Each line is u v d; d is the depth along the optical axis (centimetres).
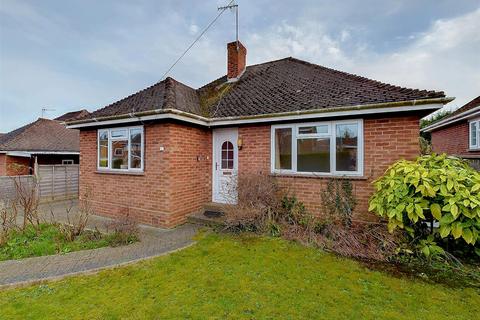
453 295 367
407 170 506
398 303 345
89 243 582
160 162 727
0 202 929
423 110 564
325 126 678
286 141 733
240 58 1134
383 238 529
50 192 1155
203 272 436
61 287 394
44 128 1761
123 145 809
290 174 715
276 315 318
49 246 557
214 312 324
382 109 580
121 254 522
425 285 394
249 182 700
